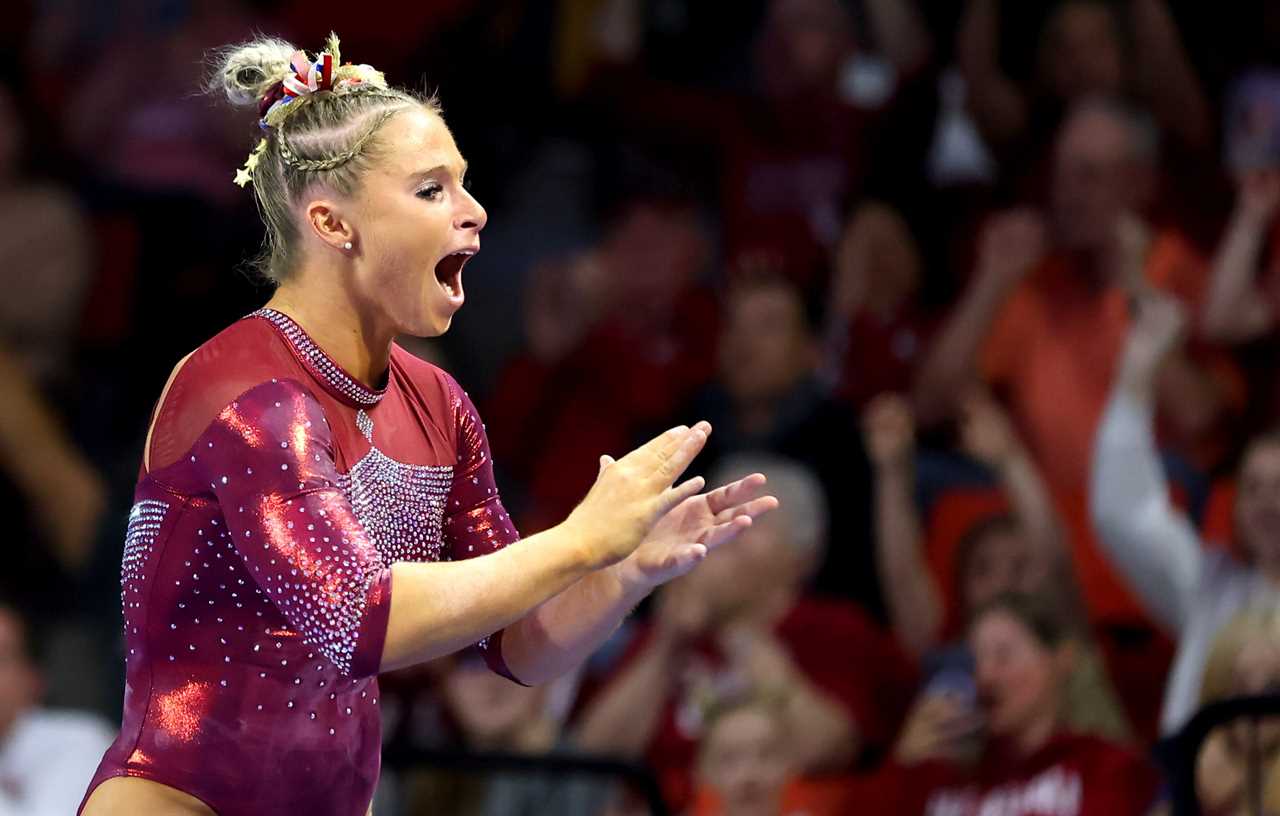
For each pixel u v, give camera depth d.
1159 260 20.80
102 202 24.52
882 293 22.39
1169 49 22.56
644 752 16.88
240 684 7.77
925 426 20.56
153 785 7.79
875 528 19.62
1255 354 20.02
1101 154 19.73
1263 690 13.82
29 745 17.53
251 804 7.87
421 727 16.61
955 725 16.19
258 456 7.37
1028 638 15.50
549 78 27.25
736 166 24.92
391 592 7.08
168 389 7.80
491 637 8.74
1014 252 20.50
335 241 7.77
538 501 22.17
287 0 26.94
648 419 22.45
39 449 21.03
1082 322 19.98
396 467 8.06
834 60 25.00
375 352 8.00
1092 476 17.39
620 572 8.27
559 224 25.94
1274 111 23.30
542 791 16.09
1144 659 18.00
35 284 23.20
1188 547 16.92
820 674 17.62
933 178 24.48
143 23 27.19
